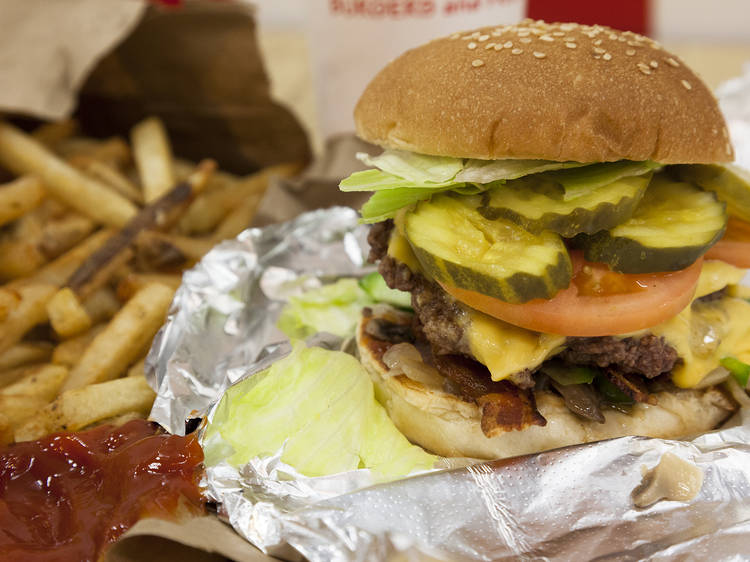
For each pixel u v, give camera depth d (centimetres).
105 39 34
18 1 33
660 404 21
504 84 19
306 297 26
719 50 50
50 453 21
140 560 19
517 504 18
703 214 19
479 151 19
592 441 20
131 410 23
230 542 19
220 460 20
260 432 21
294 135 39
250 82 37
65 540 19
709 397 21
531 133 18
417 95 20
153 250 28
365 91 22
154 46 36
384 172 20
